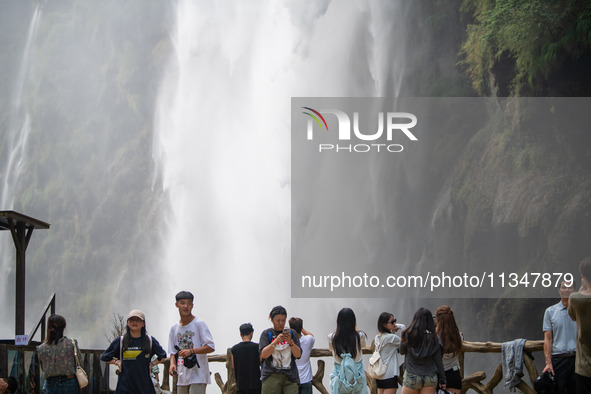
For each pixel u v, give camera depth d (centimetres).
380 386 852
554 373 791
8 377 990
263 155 5175
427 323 790
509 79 3142
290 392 836
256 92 5238
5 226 1506
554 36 2516
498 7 2583
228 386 1034
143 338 816
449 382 831
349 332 821
